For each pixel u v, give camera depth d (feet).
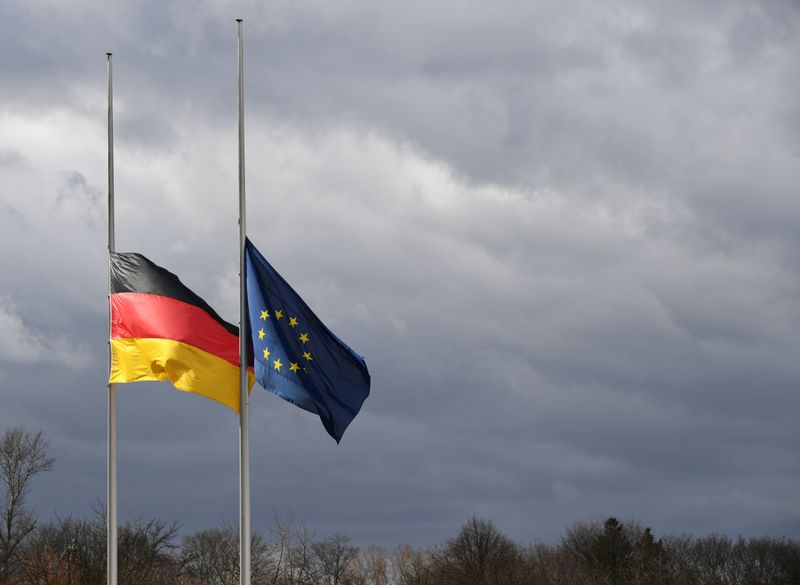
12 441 277.03
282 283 116.57
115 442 117.80
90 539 244.01
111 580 116.78
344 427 115.55
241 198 119.96
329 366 115.55
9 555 248.93
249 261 117.19
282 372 115.24
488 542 369.09
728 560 428.97
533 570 370.53
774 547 445.78
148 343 115.75
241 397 115.24
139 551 247.09
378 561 369.30
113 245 121.19
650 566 372.99
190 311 116.26
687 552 432.25
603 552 391.04
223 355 116.37
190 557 272.72
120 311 116.98
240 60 122.21
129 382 115.96
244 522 114.21
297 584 255.09
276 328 115.75
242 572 113.60
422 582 337.11
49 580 211.20
